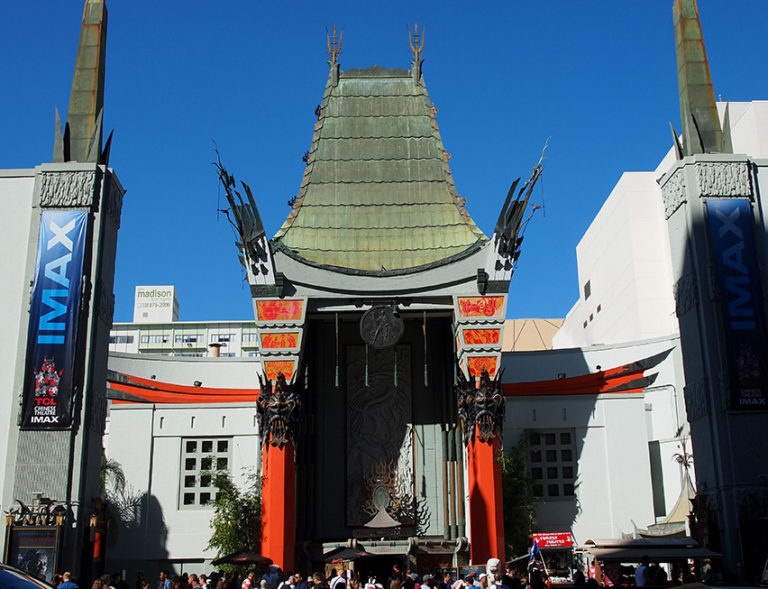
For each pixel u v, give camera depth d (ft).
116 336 411.13
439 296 140.97
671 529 143.13
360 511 147.23
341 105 159.12
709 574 99.96
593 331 272.51
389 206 150.92
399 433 151.23
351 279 141.08
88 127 114.01
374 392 153.28
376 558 144.56
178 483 155.53
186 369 185.06
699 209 112.57
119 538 151.53
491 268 140.15
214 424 158.71
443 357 152.66
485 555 129.90
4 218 108.37
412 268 141.49
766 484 102.73
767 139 197.98
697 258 111.14
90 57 117.19
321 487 148.05
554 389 160.15
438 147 155.74
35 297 104.42
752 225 112.06
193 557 151.23
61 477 99.40
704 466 107.86
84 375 103.50
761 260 111.24
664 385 179.73
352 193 151.94
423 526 146.41
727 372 106.32
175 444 157.58
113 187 113.09
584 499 154.40
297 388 139.85
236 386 185.37
